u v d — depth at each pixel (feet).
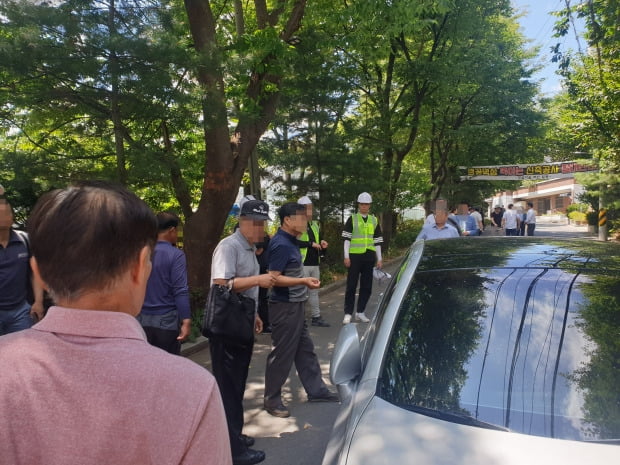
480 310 7.66
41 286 3.28
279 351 14.02
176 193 28.22
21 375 2.90
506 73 65.51
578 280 8.16
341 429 6.68
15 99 18.76
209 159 25.63
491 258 9.32
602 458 5.25
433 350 7.12
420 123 58.29
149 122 21.66
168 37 19.76
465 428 5.81
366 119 54.54
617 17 30.32
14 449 2.79
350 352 7.89
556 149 89.71
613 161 50.16
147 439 2.83
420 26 31.07
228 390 11.50
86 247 3.07
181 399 2.93
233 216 42.70
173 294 12.11
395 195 60.54
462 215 33.01
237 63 21.56
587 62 43.32
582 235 95.35
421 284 8.68
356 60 47.16
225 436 3.09
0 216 12.50
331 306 30.78
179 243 32.76
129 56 18.67
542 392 6.29
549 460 5.24
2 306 12.82
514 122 70.95
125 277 3.25
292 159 42.57
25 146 24.44
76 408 2.83
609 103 43.14
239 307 11.25
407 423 5.96
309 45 30.12
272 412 14.30
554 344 6.92
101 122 21.53
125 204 3.28
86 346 3.00
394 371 6.95
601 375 6.40
